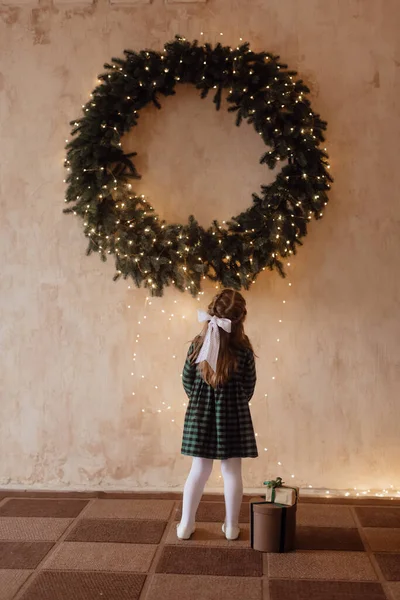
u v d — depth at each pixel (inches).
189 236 157.2
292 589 109.9
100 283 168.9
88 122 159.0
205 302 167.2
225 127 167.9
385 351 164.6
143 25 169.2
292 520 127.0
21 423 169.9
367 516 147.6
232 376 133.6
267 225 154.3
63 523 141.3
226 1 167.9
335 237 165.2
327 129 165.9
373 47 165.8
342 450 164.9
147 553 124.6
